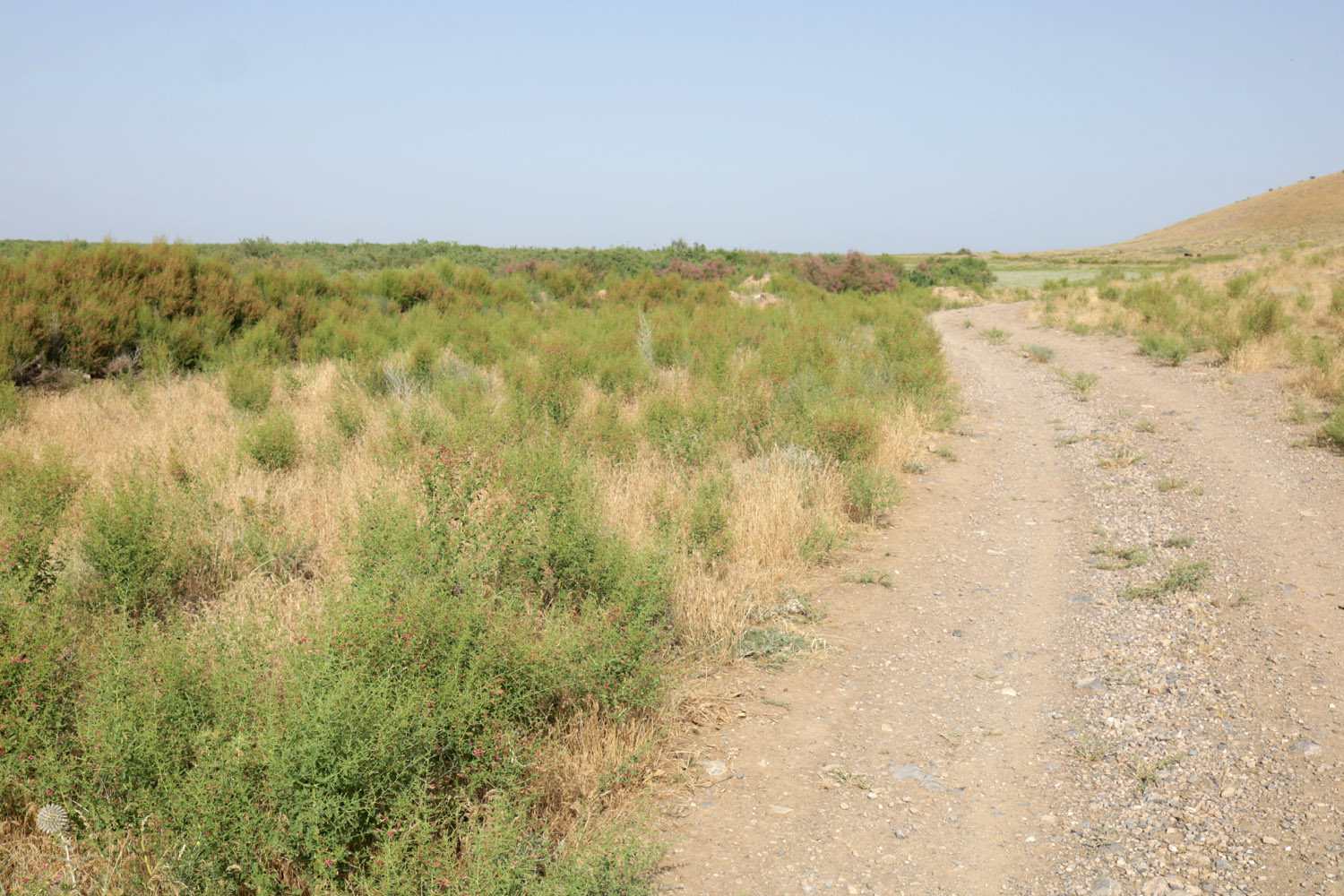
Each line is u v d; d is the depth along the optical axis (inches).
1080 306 1130.0
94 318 575.2
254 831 121.6
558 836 147.3
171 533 230.2
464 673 151.7
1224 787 164.4
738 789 170.6
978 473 433.4
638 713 188.1
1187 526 331.6
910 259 3885.3
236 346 625.9
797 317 935.7
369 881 119.6
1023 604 271.4
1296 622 236.1
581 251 1950.1
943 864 148.3
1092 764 178.7
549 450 280.4
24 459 280.2
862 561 309.3
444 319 773.3
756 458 382.0
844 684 218.2
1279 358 649.0
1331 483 366.0
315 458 358.6
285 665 147.6
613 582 213.2
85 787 128.1
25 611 156.3
